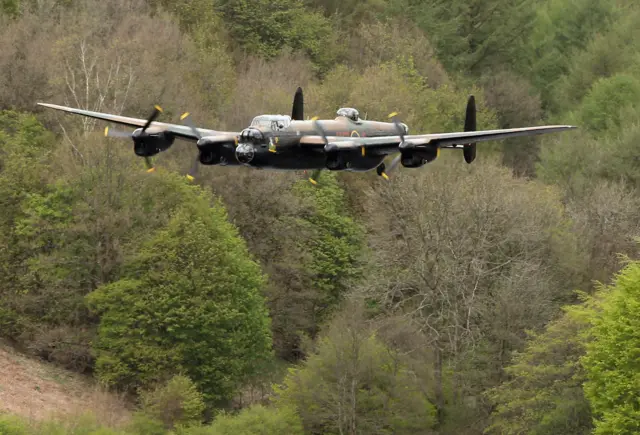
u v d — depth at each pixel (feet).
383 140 141.69
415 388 222.89
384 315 254.68
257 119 139.95
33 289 246.47
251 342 247.29
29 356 241.35
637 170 370.32
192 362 236.63
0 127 278.67
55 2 335.26
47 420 198.39
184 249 241.35
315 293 278.87
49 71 292.61
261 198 285.64
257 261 268.82
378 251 259.19
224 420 205.87
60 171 257.55
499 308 236.22
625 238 299.79
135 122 149.07
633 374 184.75
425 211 252.83
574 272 272.31
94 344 237.04
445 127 370.12
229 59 355.15
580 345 209.67
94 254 245.24
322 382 216.95
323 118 318.86
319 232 296.10
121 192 249.55
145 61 298.15
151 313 235.81
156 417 212.64
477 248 245.24
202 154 140.56
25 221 242.99
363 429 215.10
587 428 206.28
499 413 215.31
